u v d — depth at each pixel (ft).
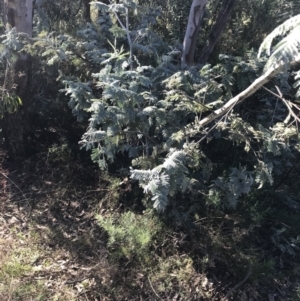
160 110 10.16
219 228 11.16
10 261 10.32
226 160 12.66
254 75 11.18
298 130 9.95
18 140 13.41
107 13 14.71
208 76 11.43
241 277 10.36
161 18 15.53
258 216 11.07
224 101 11.09
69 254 10.73
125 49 13.15
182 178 8.86
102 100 10.20
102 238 11.21
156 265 10.47
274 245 11.44
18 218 11.72
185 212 11.48
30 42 12.17
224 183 10.19
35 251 10.75
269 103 12.13
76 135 13.74
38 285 9.77
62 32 15.37
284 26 6.84
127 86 10.73
